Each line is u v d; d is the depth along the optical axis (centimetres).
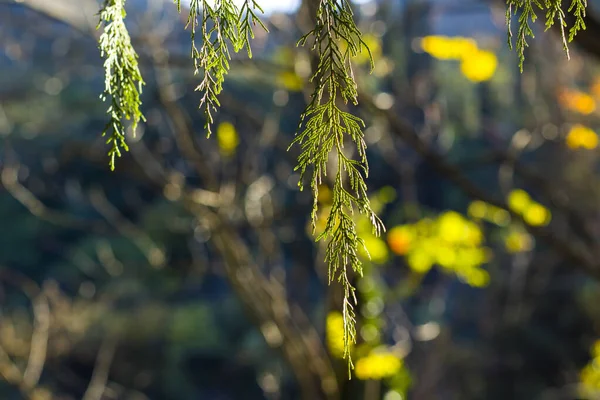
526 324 1124
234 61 309
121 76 52
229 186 394
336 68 55
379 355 302
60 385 853
